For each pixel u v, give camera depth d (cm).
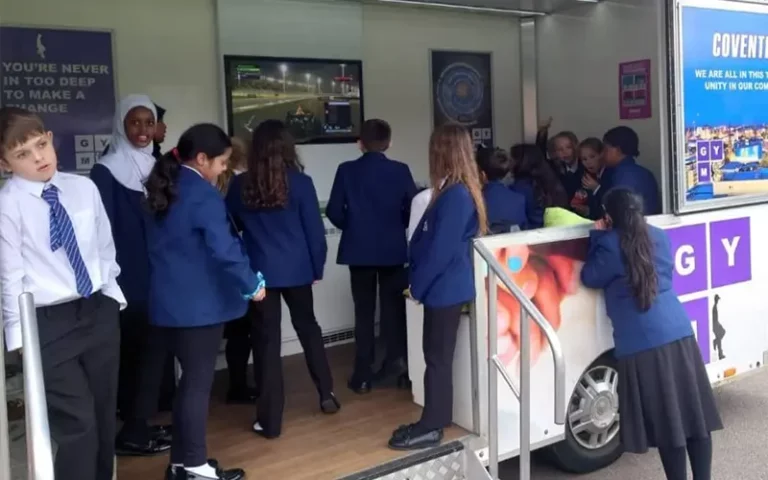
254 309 349
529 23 542
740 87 430
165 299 293
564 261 362
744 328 436
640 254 342
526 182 438
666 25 398
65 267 251
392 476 312
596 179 463
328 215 415
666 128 403
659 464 411
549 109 528
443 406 332
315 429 360
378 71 532
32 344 204
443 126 331
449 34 556
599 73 477
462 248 327
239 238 304
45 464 189
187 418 297
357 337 416
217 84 475
